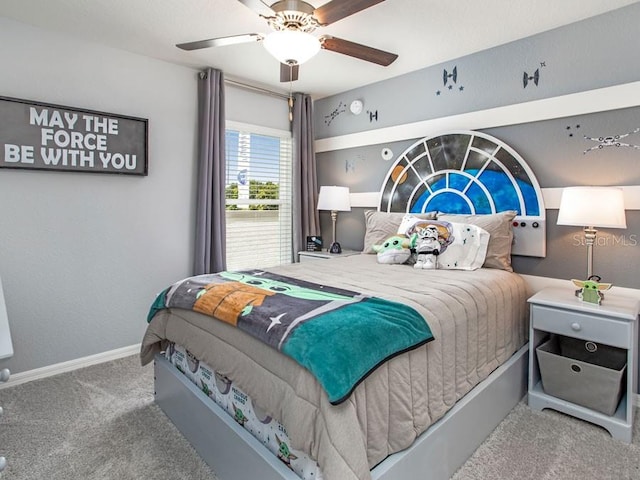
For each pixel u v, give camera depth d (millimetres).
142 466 1699
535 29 2516
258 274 2256
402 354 1360
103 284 2852
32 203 2527
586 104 2381
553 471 1666
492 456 1755
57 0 2174
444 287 1937
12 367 2486
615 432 1912
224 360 1539
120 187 2898
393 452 1311
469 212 2930
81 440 1878
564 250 2518
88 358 2793
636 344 2064
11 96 2410
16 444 1844
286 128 4000
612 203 2062
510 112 2705
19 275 2500
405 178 3363
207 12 2311
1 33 2369
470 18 2363
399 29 2506
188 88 3227
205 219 3250
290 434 1193
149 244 3072
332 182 4082
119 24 2471
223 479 1600
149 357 2186
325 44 2164
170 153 3150
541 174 2596
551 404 2125
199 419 1757
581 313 2008
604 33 2309
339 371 1145
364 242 3678
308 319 1369
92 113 2693
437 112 3145
